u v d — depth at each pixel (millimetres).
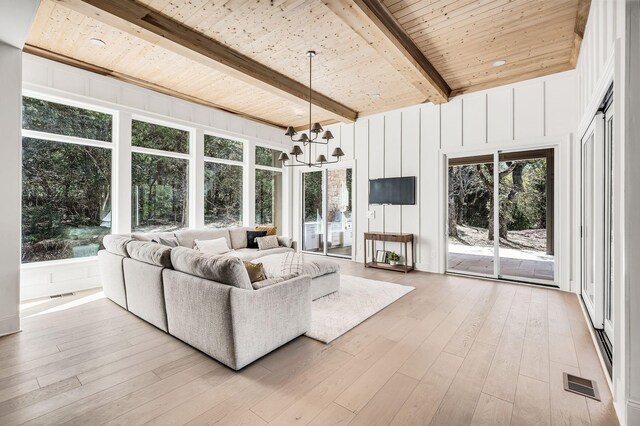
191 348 2596
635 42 1677
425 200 5633
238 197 6770
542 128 4488
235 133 6508
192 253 2658
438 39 3619
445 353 2518
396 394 1972
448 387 2049
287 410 1817
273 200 7633
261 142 7102
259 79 4305
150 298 3020
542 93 4484
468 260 5340
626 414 1640
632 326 1654
